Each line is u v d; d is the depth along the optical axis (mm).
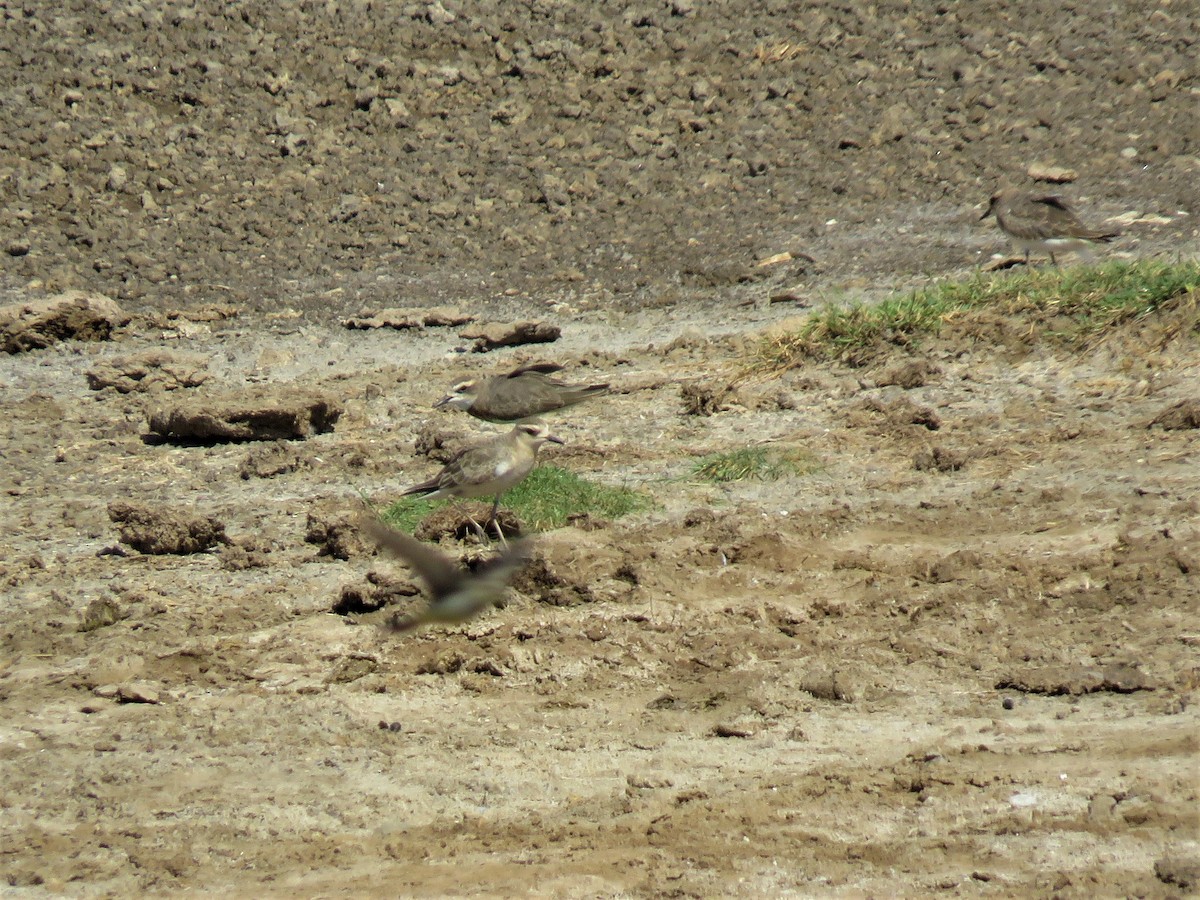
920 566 40500
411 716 35594
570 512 46625
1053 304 57969
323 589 43094
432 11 97688
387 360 67750
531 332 68312
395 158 87750
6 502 53062
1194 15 94250
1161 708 32531
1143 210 74062
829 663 36219
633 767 32594
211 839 30719
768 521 44594
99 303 72812
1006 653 35906
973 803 29672
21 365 69500
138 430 60281
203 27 97062
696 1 98562
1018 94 88562
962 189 80312
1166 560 38750
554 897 27594
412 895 28047
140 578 45062
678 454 52156
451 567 26047
